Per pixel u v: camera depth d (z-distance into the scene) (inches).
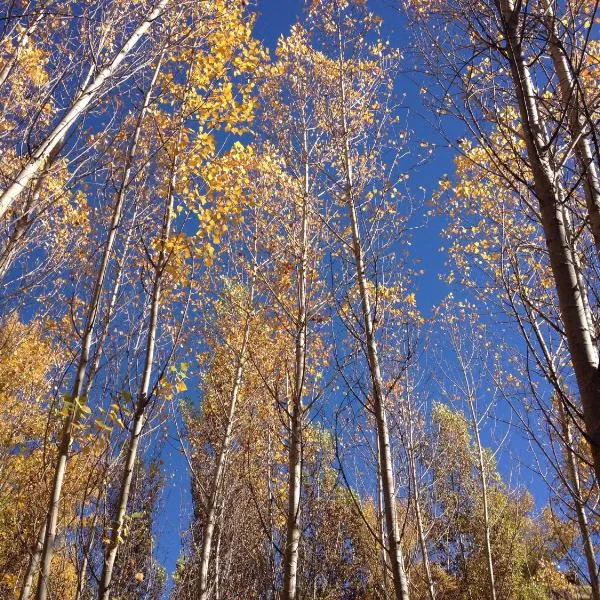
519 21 123.4
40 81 203.0
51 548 166.6
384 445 190.4
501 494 519.8
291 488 203.2
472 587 481.1
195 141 251.3
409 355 215.8
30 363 277.1
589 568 185.6
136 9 207.8
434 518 339.6
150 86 230.2
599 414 83.2
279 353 297.9
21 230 171.2
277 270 280.1
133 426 192.1
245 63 261.1
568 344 92.7
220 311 321.4
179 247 220.2
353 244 234.7
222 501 309.7
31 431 277.6
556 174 108.3
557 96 131.3
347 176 255.0
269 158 298.4
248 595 308.7
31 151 153.1
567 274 96.4
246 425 313.0
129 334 217.5
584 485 187.3
